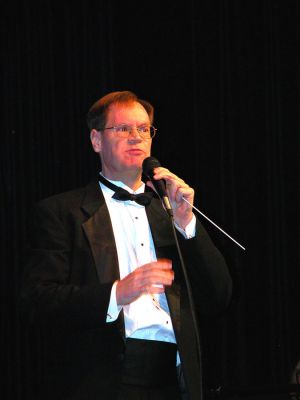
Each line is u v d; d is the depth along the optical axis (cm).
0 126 560
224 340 524
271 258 525
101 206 351
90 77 565
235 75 542
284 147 530
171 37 557
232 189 533
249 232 532
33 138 562
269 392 402
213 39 546
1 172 557
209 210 535
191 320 337
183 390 337
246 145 537
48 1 569
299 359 515
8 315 548
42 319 319
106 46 566
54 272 331
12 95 563
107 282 326
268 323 524
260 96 537
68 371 321
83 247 336
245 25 544
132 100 378
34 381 540
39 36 568
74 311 311
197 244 343
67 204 352
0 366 541
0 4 567
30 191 559
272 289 524
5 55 565
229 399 392
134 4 568
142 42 563
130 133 368
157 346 330
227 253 527
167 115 553
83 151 561
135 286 304
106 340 321
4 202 556
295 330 520
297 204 525
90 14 568
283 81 533
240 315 524
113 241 340
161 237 350
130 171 367
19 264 552
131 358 324
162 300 346
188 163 545
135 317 333
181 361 323
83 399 311
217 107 541
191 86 549
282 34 536
